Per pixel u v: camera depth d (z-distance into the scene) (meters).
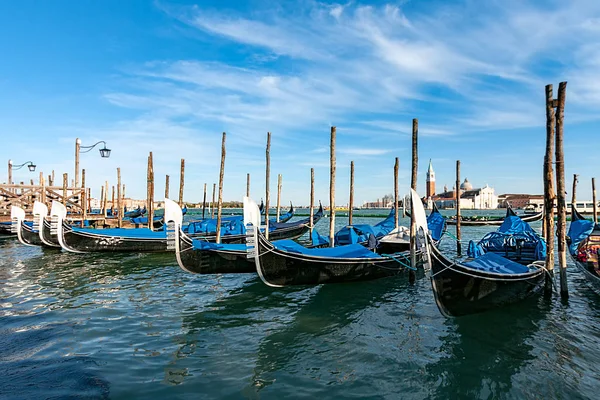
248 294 10.23
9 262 15.34
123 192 35.38
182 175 19.69
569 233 12.68
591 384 5.30
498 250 12.06
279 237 22.92
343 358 6.21
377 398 5.03
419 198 7.23
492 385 5.32
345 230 15.35
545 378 5.48
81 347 6.54
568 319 7.93
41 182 21.84
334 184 14.93
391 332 7.38
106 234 16.98
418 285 11.23
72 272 13.29
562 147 8.84
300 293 10.30
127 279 12.13
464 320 7.81
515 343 6.75
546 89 9.08
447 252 19.23
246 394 5.09
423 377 5.57
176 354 6.34
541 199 120.56
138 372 5.66
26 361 5.94
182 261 10.70
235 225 20.09
